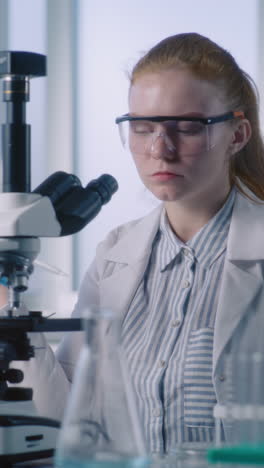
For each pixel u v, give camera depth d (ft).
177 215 5.53
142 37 10.40
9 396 4.11
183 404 5.05
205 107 4.86
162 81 4.85
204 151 4.82
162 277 5.51
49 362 5.27
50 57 10.70
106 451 2.86
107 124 10.58
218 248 5.44
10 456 3.69
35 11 10.74
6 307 4.56
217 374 4.95
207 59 4.98
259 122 5.64
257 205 5.55
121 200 10.38
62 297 10.46
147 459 2.87
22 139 4.15
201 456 3.44
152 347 5.27
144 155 4.89
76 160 10.84
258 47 9.89
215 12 10.05
